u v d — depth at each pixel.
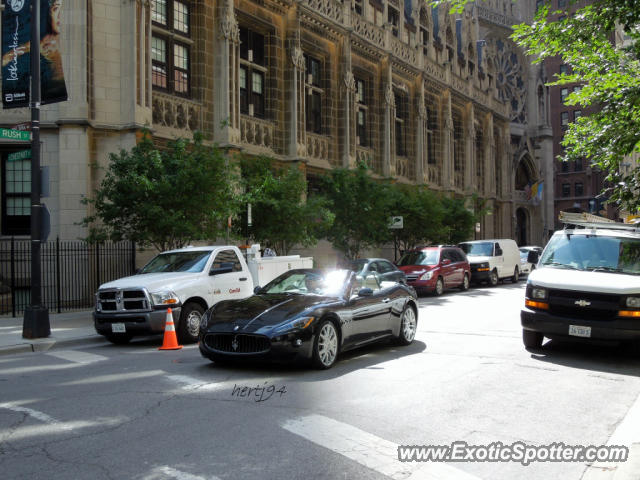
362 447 5.09
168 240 15.94
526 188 55.06
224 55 21.42
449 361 9.08
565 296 9.32
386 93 32.25
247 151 22.89
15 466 4.61
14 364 9.36
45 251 17.34
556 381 7.75
